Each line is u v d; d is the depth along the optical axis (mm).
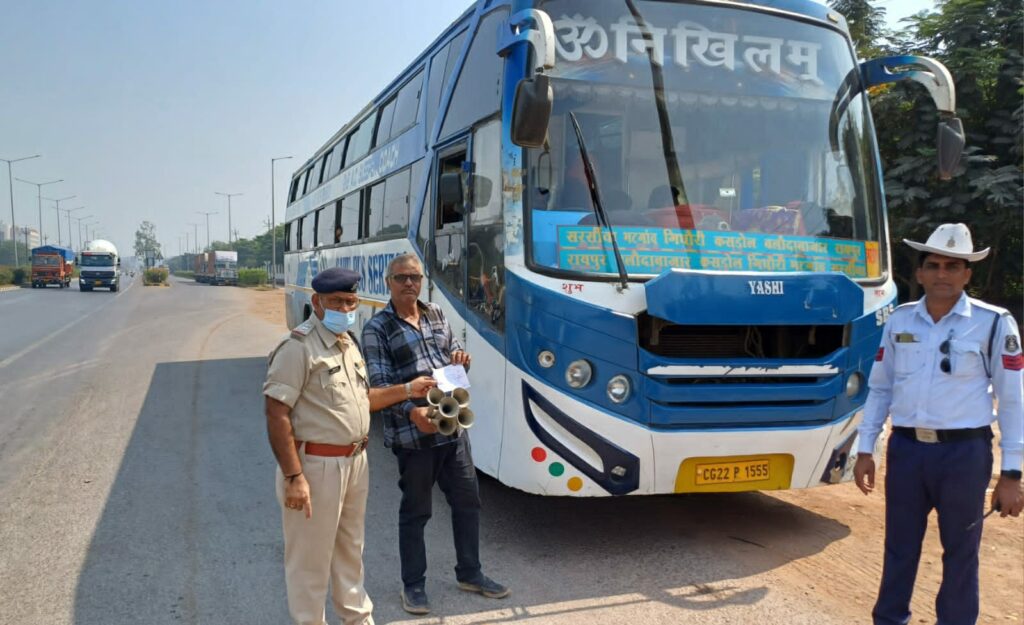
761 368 4781
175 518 5879
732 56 5387
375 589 4676
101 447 7977
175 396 10836
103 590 4613
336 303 3549
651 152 5094
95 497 6348
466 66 6152
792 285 4730
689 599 4535
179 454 7734
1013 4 12930
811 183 5418
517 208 4887
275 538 5504
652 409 4688
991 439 3641
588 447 4691
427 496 4359
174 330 20844
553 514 6012
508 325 4883
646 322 4801
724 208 5156
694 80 5285
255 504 6242
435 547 5363
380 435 8984
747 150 5285
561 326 4656
